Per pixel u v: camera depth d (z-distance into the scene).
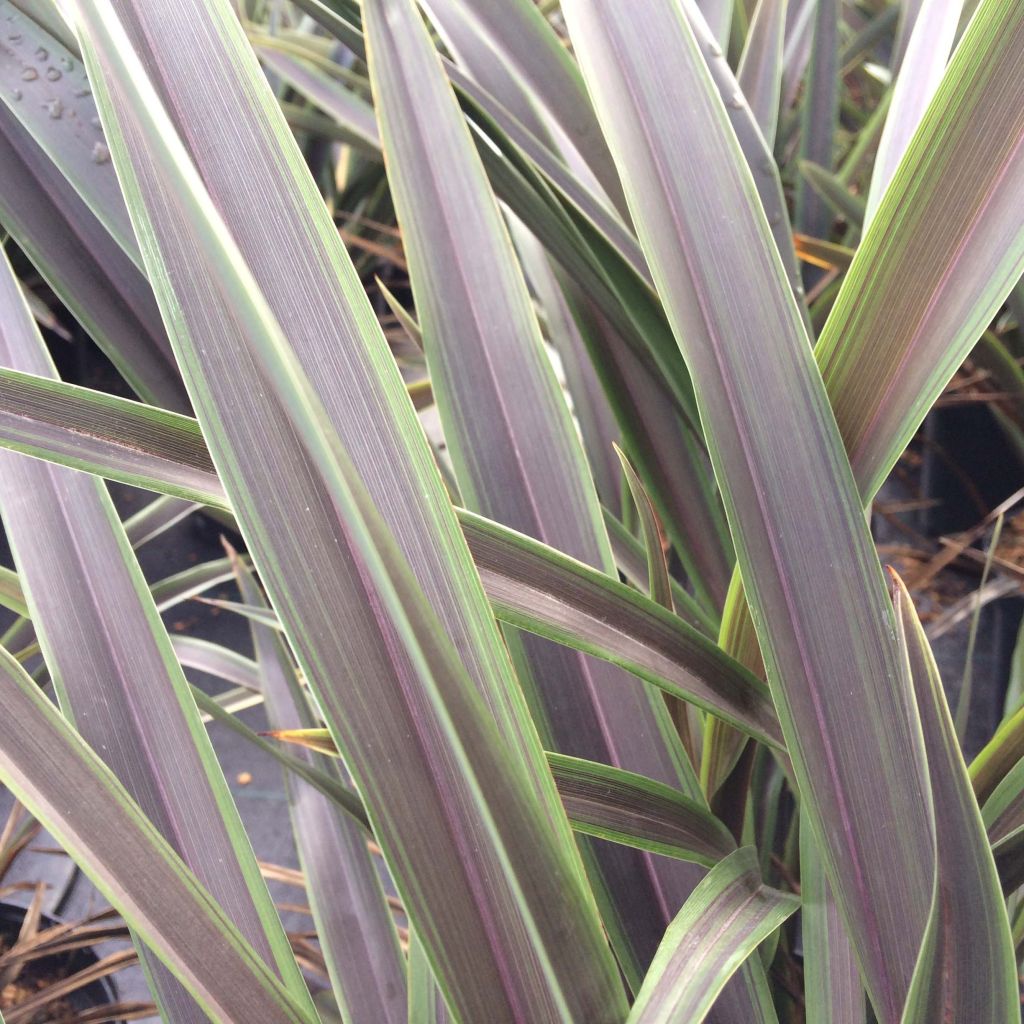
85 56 0.22
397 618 0.19
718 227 0.29
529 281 0.67
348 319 0.23
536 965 0.21
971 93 0.25
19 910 0.71
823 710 0.27
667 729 0.36
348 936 0.44
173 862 0.24
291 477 0.21
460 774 0.21
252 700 0.64
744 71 0.58
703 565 0.45
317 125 0.83
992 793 0.30
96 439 0.27
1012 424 0.79
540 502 0.36
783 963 0.43
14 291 0.36
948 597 1.01
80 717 0.32
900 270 0.27
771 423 0.28
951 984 0.23
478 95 0.42
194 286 0.22
